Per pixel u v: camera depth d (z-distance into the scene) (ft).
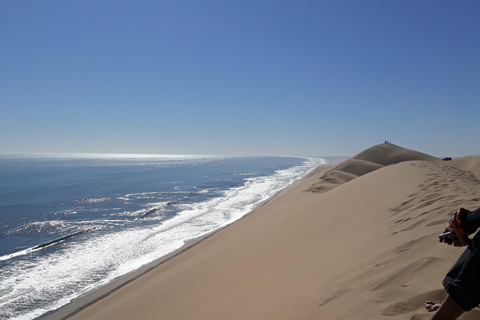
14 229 94.17
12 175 347.56
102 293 45.47
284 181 209.87
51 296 47.34
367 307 9.35
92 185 230.68
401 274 11.18
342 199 41.04
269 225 45.80
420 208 21.47
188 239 73.05
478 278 5.69
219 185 209.46
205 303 24.34
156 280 39.83
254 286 21.89
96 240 79.00
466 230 6.10
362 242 19.45
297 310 12.89
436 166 51.42
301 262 22.21
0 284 52.31
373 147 187.52
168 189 194.70
